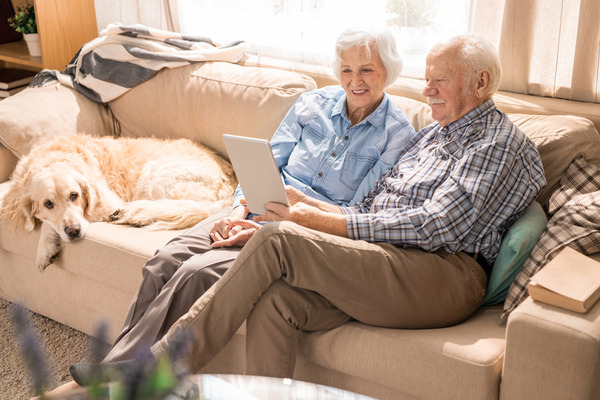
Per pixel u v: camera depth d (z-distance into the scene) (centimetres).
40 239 223
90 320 229
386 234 176
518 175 180
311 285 167
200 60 270
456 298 171
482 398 151
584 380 138
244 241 197
